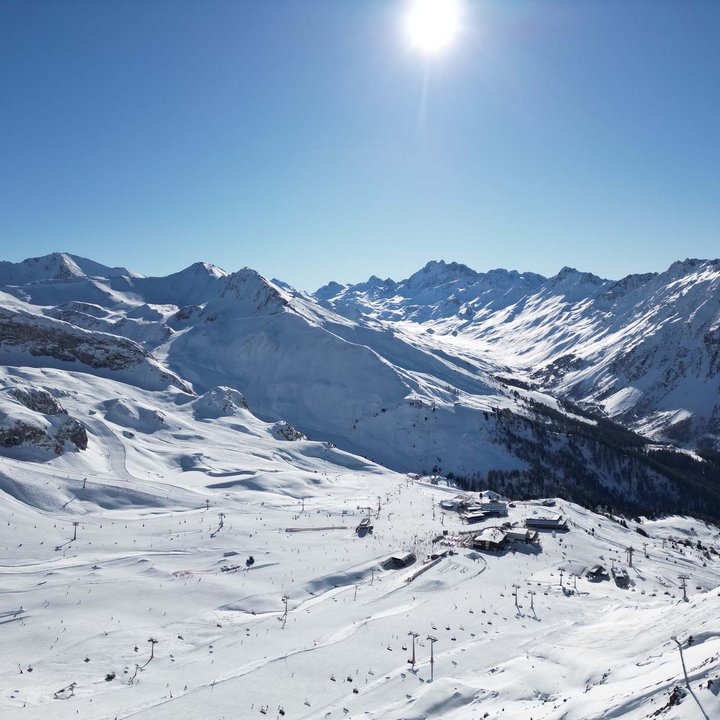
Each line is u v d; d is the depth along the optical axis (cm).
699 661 3944
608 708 3666
